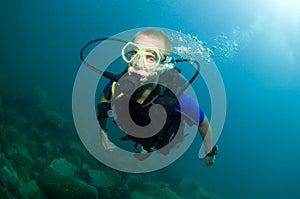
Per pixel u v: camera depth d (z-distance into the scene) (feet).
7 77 46.70
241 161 101.04
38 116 30.99
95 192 16.58
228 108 169.48
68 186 15.83
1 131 19.48
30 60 95.81
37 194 14.88
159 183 31.50
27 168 17.63
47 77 78.54
